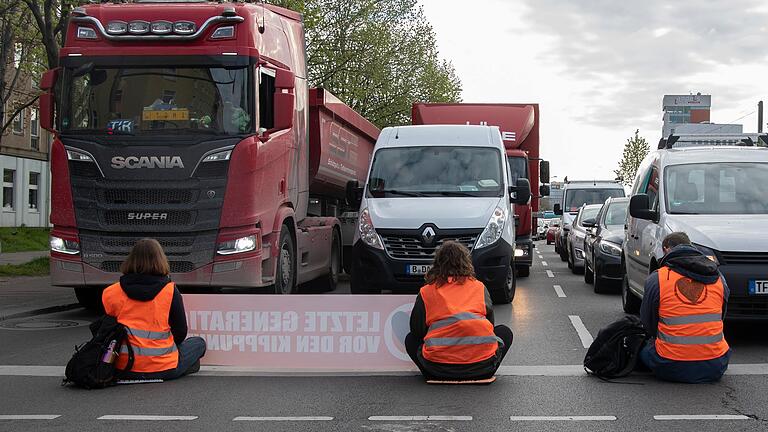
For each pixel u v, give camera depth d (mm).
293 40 14789
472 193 14148
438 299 7805
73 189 12109
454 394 7477
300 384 7996
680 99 107812
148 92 12172
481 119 21141
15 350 10102
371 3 37312
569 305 14484
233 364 8945
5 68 25109
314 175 16094
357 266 13359
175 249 11945
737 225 10453
